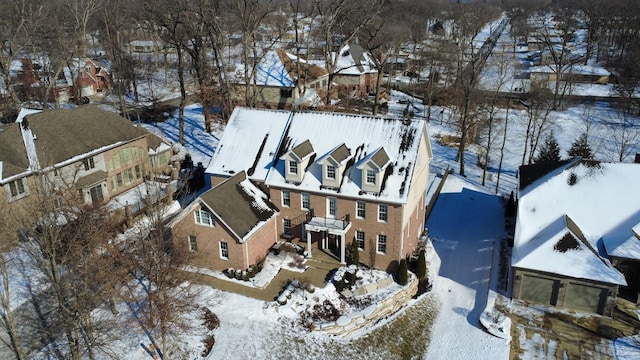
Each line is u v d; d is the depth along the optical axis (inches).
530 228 1485.0
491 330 1288.1
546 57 4249.5
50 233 975.0
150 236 1143.6
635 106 3206.2
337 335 1273.4
